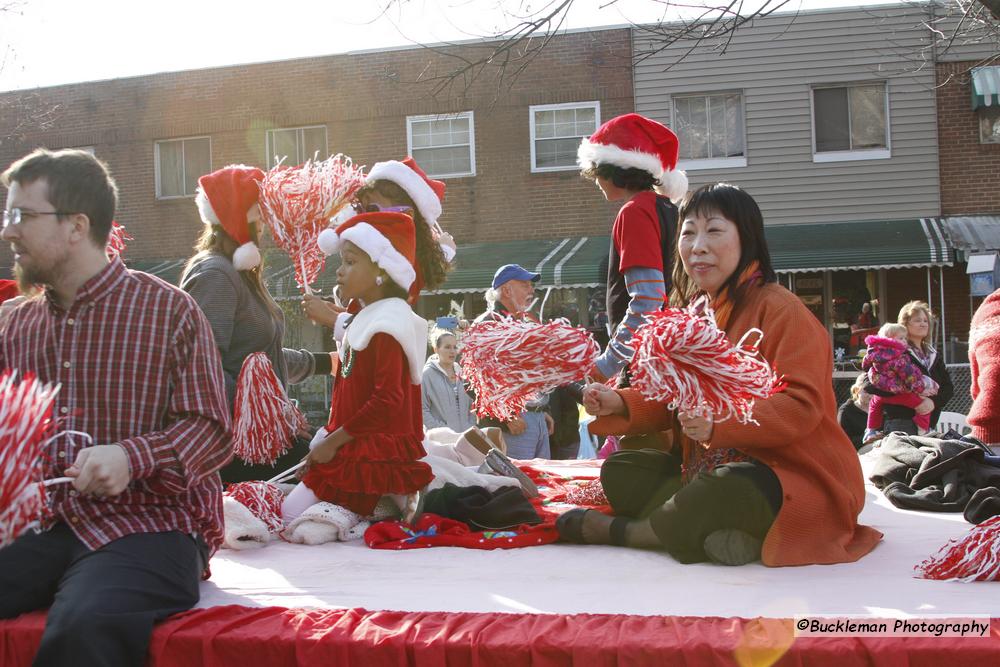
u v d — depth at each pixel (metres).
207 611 2.29
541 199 17.42
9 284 4.02
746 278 3.01
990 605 2.27
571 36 17.08
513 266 6.18
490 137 17.45
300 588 2.61
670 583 2.59
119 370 2.39
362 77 17.78
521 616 2.23
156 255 18.92
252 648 2.15
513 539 3.16
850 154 16.72
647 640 2.06
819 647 2.02
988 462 3.87
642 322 3.58
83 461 2.20
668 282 3.83
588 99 17.09
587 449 6.83
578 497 3.95
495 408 3.19
